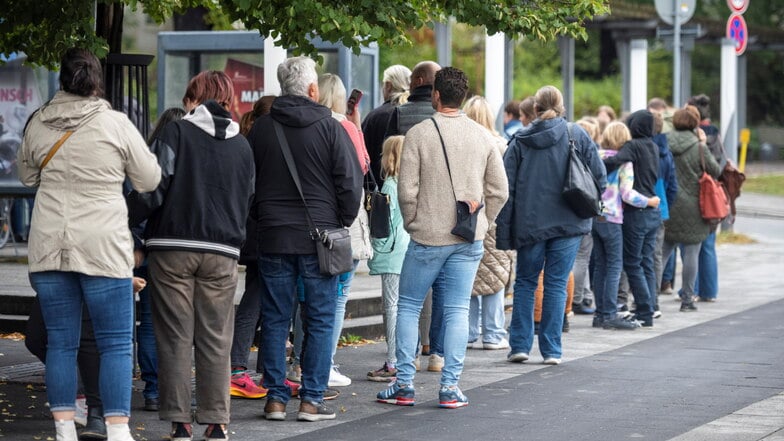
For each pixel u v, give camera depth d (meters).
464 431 12.08
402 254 14.95
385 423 12.49
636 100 36.22
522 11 14.44
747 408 13.20
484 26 14.96
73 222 10.38
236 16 14.27
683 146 21.72
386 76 16.67
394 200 15.07
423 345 16.56
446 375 13.34
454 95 13.45
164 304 11.26
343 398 13.92
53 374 10.63
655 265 21.34
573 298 20.73
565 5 14.80
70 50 10.63
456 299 13.41
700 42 51.16
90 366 11.38
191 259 11.20
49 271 10.47
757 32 55.03
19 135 25.02
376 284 21.62
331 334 12.59
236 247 11.41
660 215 19.84
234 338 13.91
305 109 12.38
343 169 12.30
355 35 13.62
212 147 11.27
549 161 15.95
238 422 12.53
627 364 16.19
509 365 16.19
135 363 14.98
